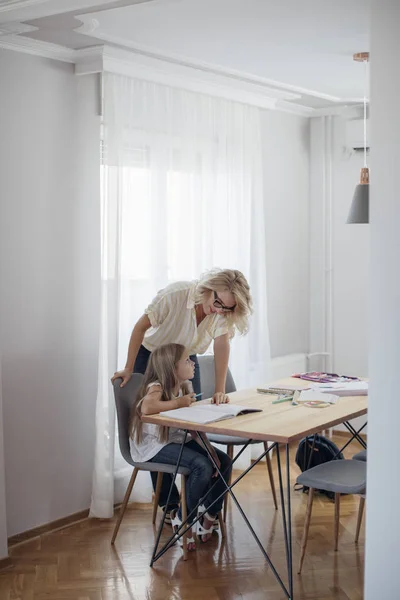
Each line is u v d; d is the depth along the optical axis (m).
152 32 4.12
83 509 4.76
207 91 5.25
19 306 4.31
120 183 4.65
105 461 4.68
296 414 3.89
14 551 4.25
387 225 2.92
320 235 6.57
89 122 4.63
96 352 4.77
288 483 3.49
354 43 4.34
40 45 4.27
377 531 2.99
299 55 4.61
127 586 3.79
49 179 4.43
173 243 5.08
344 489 3.71
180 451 3.89
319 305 6.61
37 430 4.45
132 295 4.84
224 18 3.86
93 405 4.77
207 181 5.32
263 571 3.94
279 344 6.40
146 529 4.55
